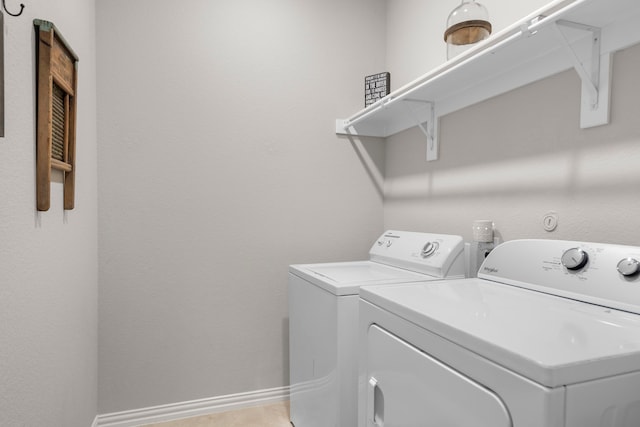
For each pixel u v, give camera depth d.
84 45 1.69
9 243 0.92
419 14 2.15
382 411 1.07
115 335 2.00
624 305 0.90
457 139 1.85
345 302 1.46
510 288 1.18
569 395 0.60
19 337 0.97
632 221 1.11
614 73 1.16
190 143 2.11
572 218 1.29
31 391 1.05
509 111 1.55
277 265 2.29
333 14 2.39
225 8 2.17
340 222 2.43
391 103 1.87
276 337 2.29
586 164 1.24
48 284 1.19
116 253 2.00
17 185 0.96
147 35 2.03
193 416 2.12
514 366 0.65
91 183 1.83
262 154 2.25
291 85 2.30
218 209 2.17
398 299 1.03
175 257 2.10
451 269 1.61
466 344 0.75
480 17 1.44
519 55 1.39
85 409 1.70
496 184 1.61
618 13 1.10
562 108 1.33
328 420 1.53
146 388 2.05
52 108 1.19
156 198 2.06
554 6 1.03
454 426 0.78
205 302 2.16
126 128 2.00
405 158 2.30
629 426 0.66
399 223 2.36
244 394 2.23
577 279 1.03
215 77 2.15
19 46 0.97
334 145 2.41
